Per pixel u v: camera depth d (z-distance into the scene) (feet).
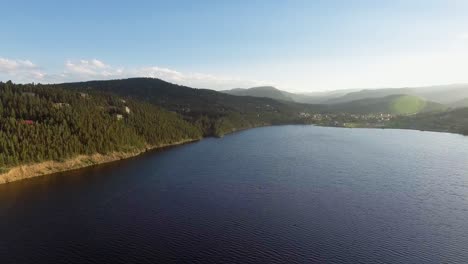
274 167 591.37
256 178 514.68
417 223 347.97
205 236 315.17
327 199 419.54
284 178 515.91
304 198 422.41
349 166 604.08
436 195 438.40
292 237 314.14
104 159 627.05
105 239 308.60
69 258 276.00
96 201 405.80
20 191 440.04
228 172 552.41
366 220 354.54
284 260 274.77
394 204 403.34
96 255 281.13
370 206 395.75
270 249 291.79
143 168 576.61
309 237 314.14
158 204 397.19
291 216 363.15
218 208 385.50
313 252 287.28
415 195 437.58
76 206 388.78
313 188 465.06
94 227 333.01
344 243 303.48
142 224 340.59
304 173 548.72
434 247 297.74
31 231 323.78
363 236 317.63
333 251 289.12
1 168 473.26
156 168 577.43
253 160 654.94
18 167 497.87
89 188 456.86
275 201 410.31
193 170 565.12
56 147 555.28
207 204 398.42
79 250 288.71
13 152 498.69
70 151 573.33
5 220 348.38
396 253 287.07
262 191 449.48
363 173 552.00
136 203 400.06
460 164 628.28
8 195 424.05
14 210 375.45
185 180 500.74
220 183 485.56
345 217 361.51
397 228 335.67
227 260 274.36
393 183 493.36
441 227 338.95
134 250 289.12
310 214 369.30
